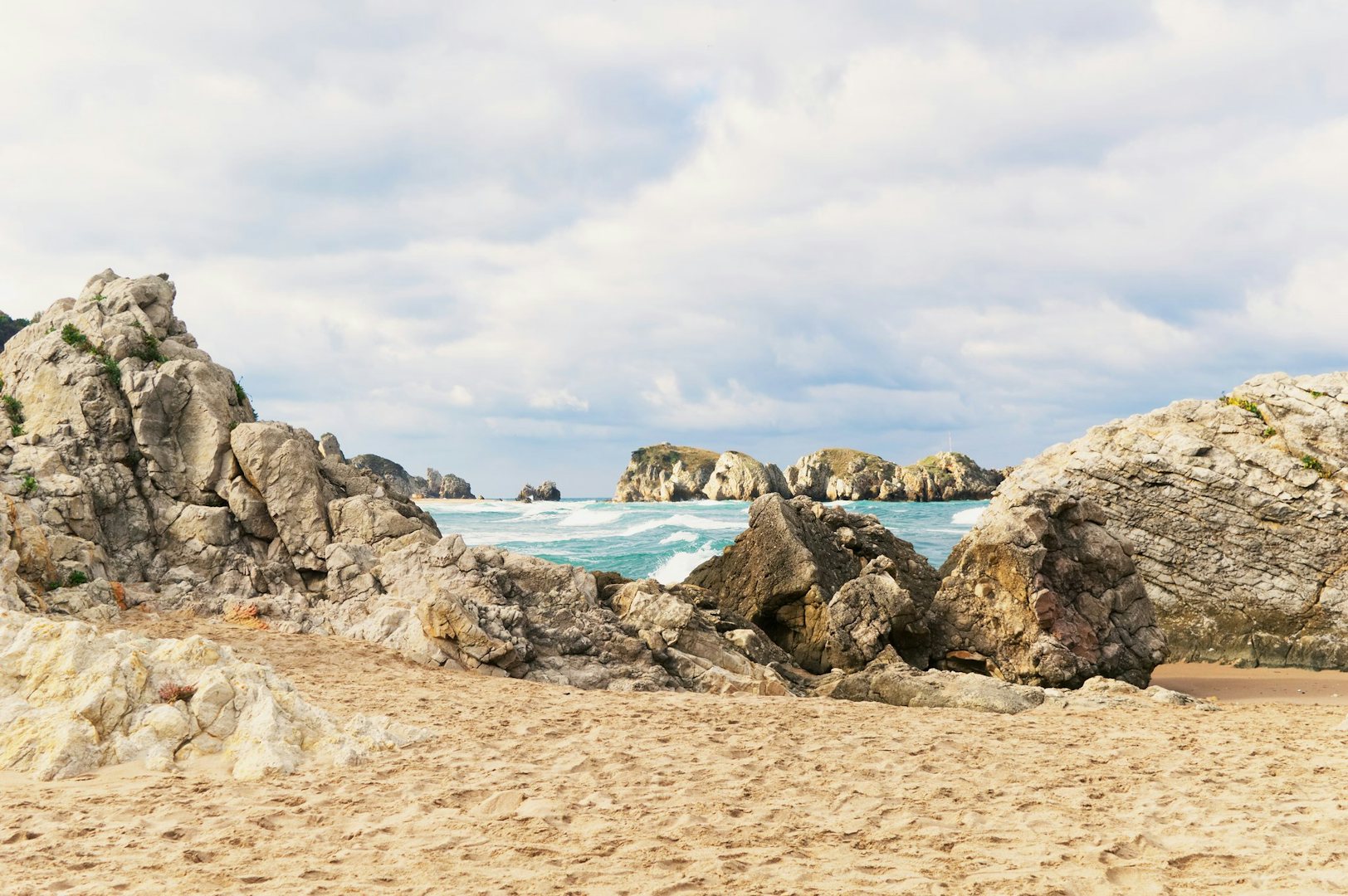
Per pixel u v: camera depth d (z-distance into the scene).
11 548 18.55
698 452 161.00
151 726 10.40
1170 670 25.06
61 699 10.50
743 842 7.67
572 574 22.50
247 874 6.85
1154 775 10.16
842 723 13.50
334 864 7.10
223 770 9.98
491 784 9.47
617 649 19.88
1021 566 21.88
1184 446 26.97
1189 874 6.67
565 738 11.83
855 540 27.67
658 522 70.62
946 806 8.84
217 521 22.72
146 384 23.52
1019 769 10.50
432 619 18.48
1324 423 25.95
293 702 11.32
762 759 10.88
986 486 130.38
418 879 6.75
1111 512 27.47
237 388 26.66
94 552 20.88
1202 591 26.14
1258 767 10.48
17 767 9.62
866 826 8.16
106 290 26.73
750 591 25.03
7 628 11.42
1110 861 6.98
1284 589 25.11
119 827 8.00
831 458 141.12
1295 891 6.04
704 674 19.73
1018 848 7.44
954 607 22.66
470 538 57.06
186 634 18.44
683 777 9.91
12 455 21.80
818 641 23.89
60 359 24.06
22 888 6.53
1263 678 23.62
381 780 9.67
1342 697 20.91
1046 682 21.02
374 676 16.44
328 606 21.50
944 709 15.70
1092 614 22.41
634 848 7.45
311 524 23.38
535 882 6.65
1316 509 25.03
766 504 25.55
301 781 9.63
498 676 18.06
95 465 22.36
